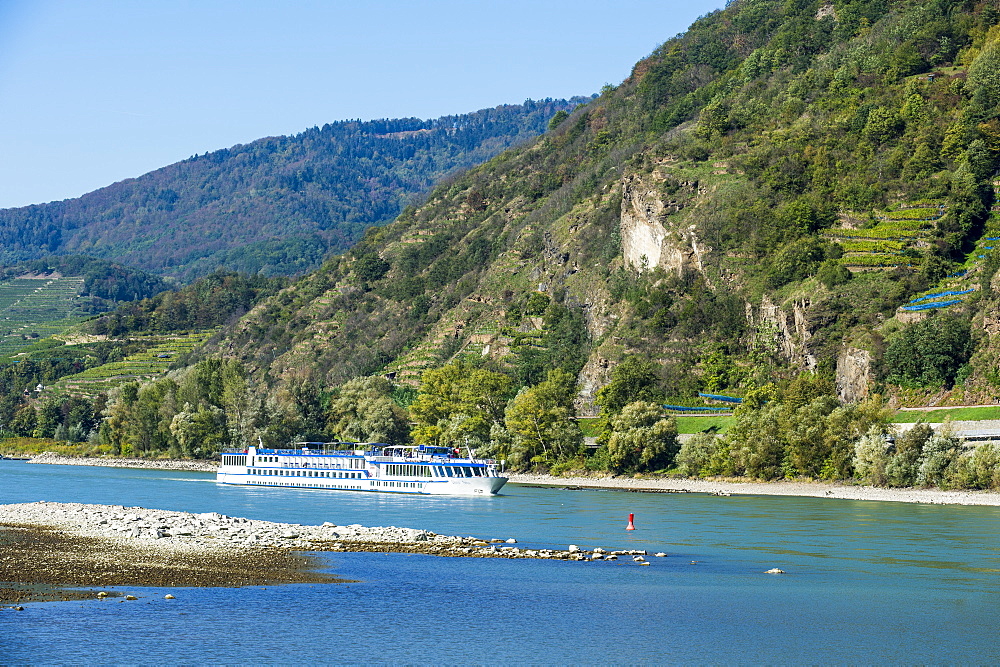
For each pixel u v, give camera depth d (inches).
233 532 4055.1
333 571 3339.1
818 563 3742.6
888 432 6988.2
